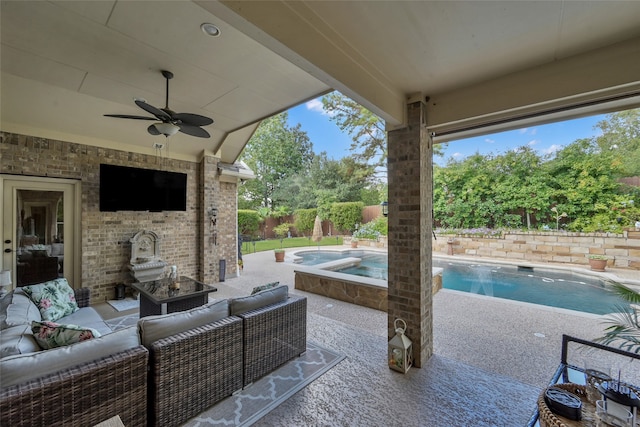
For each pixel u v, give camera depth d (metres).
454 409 2.09
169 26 2.57
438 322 3.83
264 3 1.46
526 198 8.88
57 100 3.92
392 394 2.27
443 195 10.51
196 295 3.55
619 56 1.96
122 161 4.97
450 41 1.96
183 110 4.57
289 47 1.57
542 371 2.61
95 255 4.68
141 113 4.50
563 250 7.73
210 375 2.09
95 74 3.44
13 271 4.05
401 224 2.80
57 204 4.41
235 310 2.41
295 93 3.98
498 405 2.13
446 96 2.70
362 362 2.77
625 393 1.45
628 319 2.43
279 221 15.36
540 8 1.65
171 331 1.98
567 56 2.14
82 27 2.59
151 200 5.02
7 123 3.92
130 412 1.69
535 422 1.65
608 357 2.88
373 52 2.09
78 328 1.76
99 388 1.56
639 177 7.38
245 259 9.38
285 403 2.16
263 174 16.97
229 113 4.74
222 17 1.38
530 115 2.48
